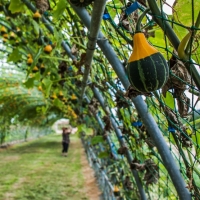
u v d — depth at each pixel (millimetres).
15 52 2709
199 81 857
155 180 1740
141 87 826
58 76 3199
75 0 931
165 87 1049
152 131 1215
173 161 1176
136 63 822
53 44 2623
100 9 953
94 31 1135
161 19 845
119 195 2809
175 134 1188
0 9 2541
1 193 6879
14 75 9953
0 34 3195
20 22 2887
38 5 1667
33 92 11266
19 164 11492
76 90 4004
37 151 16453
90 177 8305
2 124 15469
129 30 1197
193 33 817
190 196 1131
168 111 1175
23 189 7285
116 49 1478
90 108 2922
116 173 2945
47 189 7242
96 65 2270
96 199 6086
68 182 7922
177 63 1027
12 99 11305
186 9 956
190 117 1299
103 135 2889
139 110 1235
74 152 16031
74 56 2232
